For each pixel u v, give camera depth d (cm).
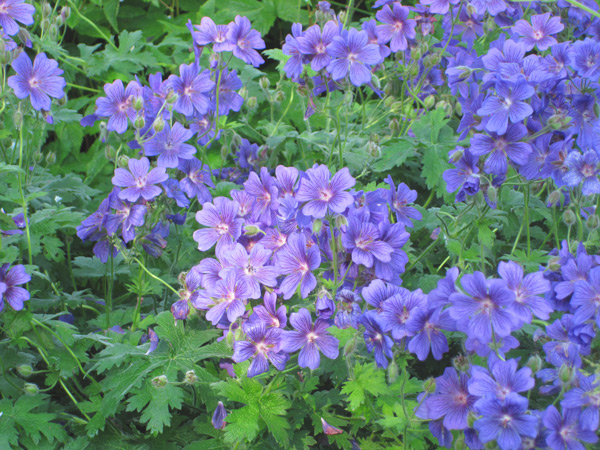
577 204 80
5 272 78
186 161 90
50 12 112
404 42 108
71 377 84
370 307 73
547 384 71
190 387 81
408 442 73
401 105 107
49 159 103
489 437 61
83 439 80
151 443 80
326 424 75
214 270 77
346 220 72
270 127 114
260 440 77
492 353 64
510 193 95
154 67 144
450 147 98
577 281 68
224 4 150
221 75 100
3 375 81
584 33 111
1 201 94
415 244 96
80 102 134
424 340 68
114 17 149
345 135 100
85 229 87
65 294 93
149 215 85
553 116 76
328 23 91
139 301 89
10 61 90
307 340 72
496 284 63
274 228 79
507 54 85
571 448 63
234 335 73
